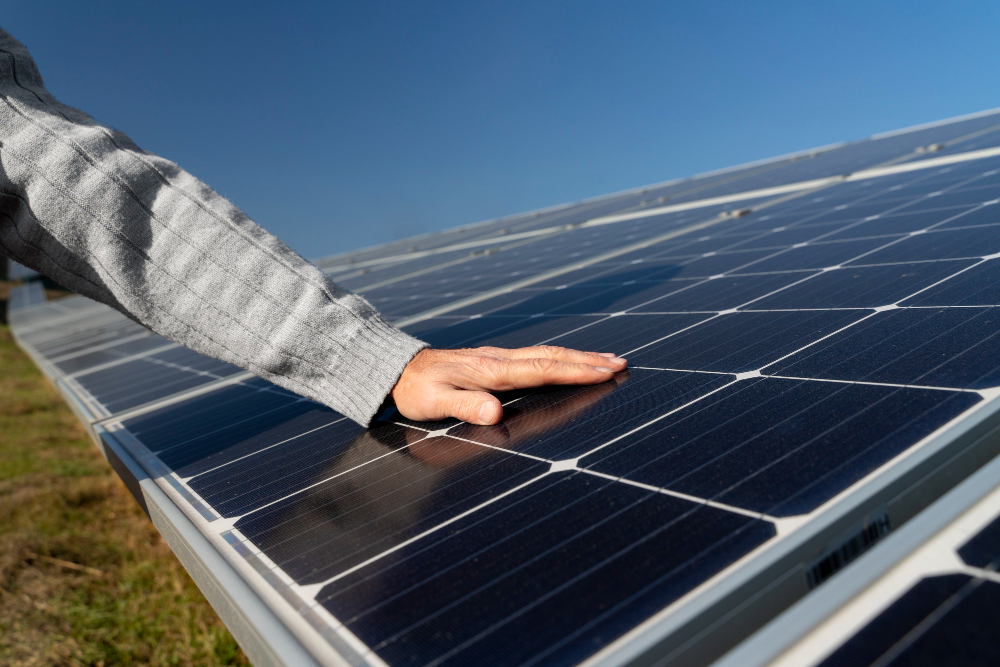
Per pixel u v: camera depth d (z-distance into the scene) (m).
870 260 3.29
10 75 2.23
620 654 0.96
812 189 7.55
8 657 4.87
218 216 2.19
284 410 3.19
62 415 12.79
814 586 1.13
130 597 5.53
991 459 1.41
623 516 1.36
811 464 1.36
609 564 1.21
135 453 3.02
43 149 2.10
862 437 1.42
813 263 3.56
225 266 2.19
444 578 1.31
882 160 8.89
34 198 2.11
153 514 2.38
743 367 2.11
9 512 7.38
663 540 1.24
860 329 2.20
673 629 0.99
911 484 1.27
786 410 1.67
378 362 2.23
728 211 7.21
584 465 1.66
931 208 4.41
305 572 1.49
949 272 2.65
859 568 1.04
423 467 1.93
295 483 2.08
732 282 3.61
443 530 1.51
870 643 0.92
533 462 1.76
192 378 4.92
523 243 10.13
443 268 9.23
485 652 1.06
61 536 6.59
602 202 16.09
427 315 5.28
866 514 1.21
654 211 9.73
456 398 2.18
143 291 2.20
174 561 6.02
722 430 1.65
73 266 2.25
